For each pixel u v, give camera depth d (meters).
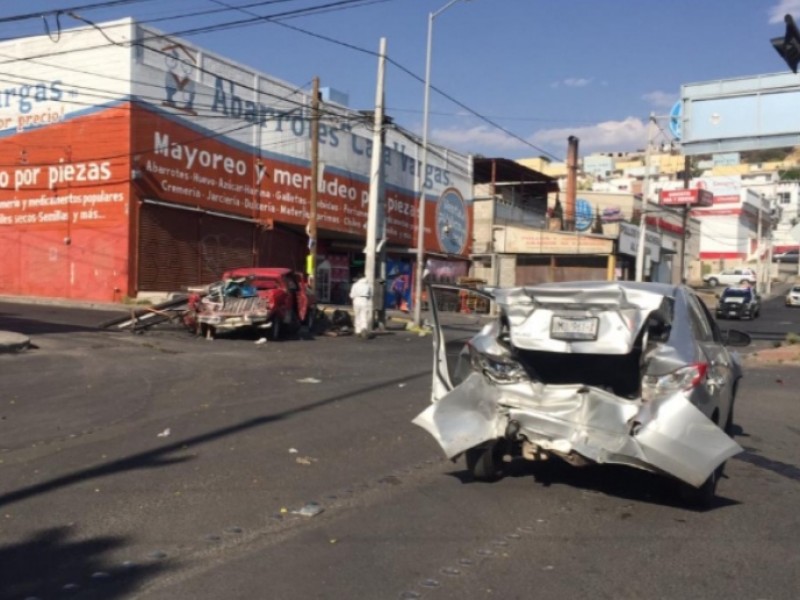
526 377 6.26
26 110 27.58
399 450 7.82
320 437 8.37
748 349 22.16
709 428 5.64
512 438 6.14
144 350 16.12
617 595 4.32
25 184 27.75
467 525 5.52
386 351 17.95
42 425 8.77
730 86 23.09
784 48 12.84
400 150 39.41
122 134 25.44
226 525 5.45
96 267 26.19
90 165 26.20
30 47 27.22
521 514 5.80
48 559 4.79
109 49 25.56
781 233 103.25
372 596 4.26
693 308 6.98
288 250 33.06
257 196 30.67
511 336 6.22
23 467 6.96
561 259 46.72
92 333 18.69
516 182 49.50
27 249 27.78
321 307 26.75
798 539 5.33
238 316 18.83
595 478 6.82
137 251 25.75
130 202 25.47
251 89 28.56
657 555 4.97
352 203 36.06
